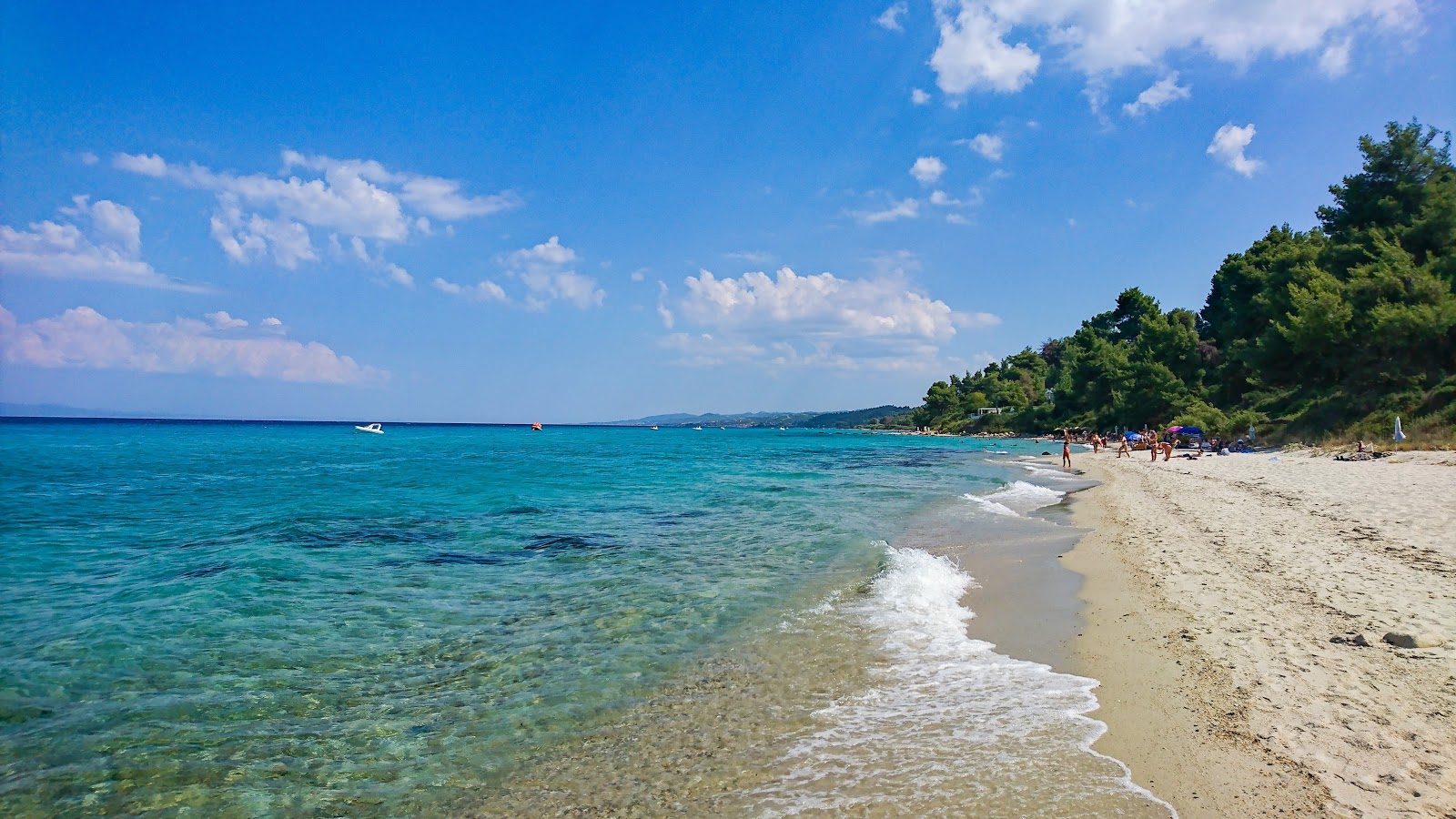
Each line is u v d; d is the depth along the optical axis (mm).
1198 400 68188
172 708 7223
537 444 89438
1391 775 4945
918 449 80625
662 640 9203
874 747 5898
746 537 17156
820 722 6496
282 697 7500
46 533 18188
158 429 144750
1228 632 8336
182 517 21156
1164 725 6004
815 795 5148
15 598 11555
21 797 5566
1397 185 52000
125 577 13125
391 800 5465
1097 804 4832
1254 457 40656
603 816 5066
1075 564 13305
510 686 7719
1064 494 27016
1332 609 9023
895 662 8102
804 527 18672
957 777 5309
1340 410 43156
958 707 6711
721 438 140625
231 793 5625
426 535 17750
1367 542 13070
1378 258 46844
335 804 5438
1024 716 6414
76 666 8375
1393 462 29250
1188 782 5059
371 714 7043
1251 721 5914
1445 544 12406
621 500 25750
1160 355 77375
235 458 51750
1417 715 5867
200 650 8977
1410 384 39875
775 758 5797
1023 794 5000
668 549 15695
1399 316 41062
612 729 6559
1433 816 4438
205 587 12164
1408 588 9812
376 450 66938
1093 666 7672
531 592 11891
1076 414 103125
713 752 5984
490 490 29188
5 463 44156
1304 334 47469
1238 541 14156
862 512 21672
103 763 6117
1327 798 4699
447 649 8984
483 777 5758
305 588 12195
